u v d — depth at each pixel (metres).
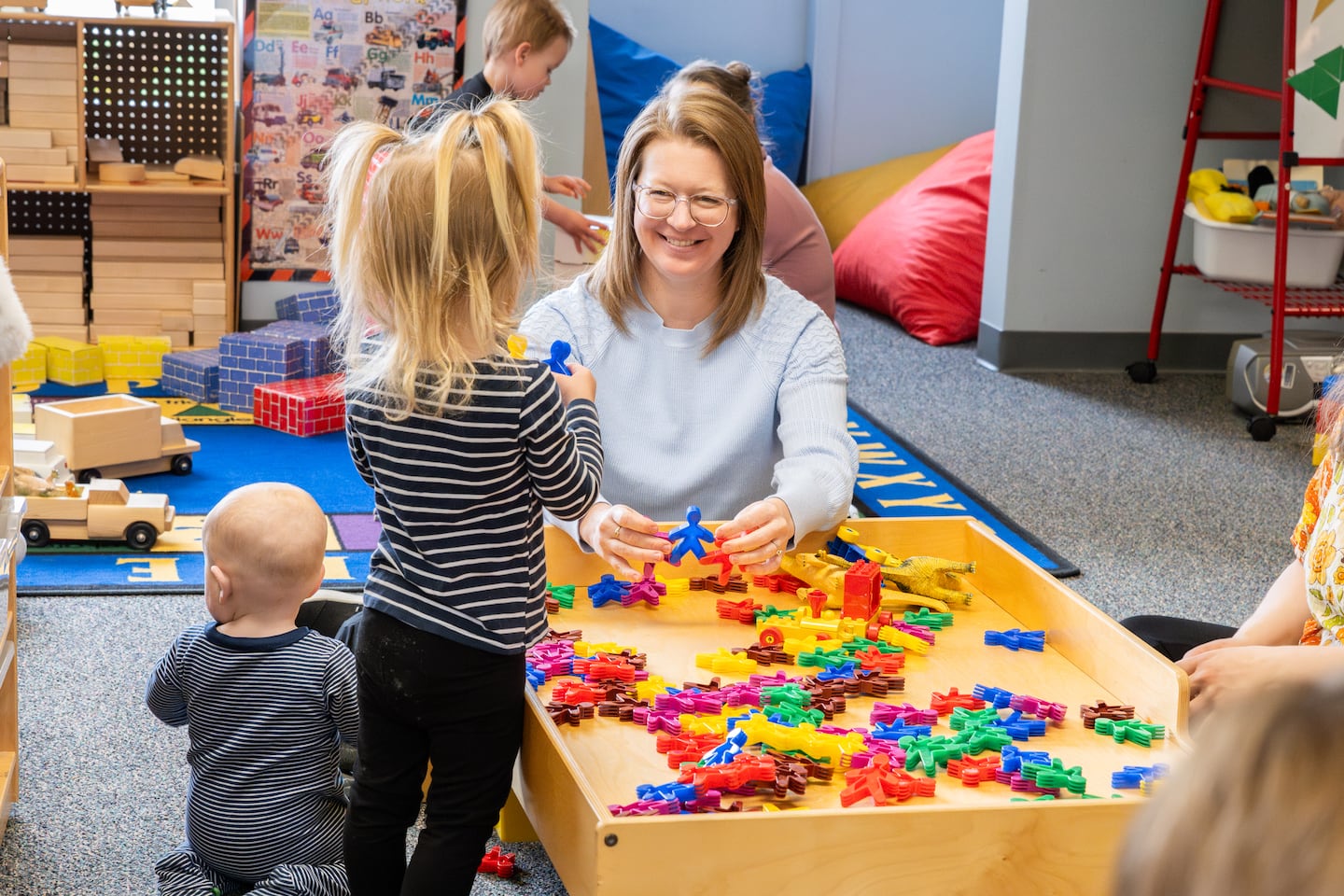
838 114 6.51
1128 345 4.86
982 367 4.89
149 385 4.22
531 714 1.40
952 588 1.83
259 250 4.61
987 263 4.87
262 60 4.49
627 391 1.87
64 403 3.27
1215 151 4.71
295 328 4.18
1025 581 1.74
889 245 5.42
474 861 1.35
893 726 1.43
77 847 1.79
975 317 5.20
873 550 1.82
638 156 1.76
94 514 2.84
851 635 1.66
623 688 1.48
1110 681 1.54
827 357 1.86
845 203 6.11
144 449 3.30
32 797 1.90
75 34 4.31
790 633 1.66
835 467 1.75
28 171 4.16
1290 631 1.61
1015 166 4.64
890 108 6.54
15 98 4.13
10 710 1.86
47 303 4.34
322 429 3.82
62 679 2.26
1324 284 4.33
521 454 1.33
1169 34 4.59
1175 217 4.57
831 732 1.42
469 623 1.32
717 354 1.86
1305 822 0.40
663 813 1.22
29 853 1.77
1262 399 4.20
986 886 1.21
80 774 1.97
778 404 1.86
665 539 1.60
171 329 4.43
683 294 1.84
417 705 1.33
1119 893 0.44
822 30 6.39
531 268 1.39
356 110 4.57
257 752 1.61
